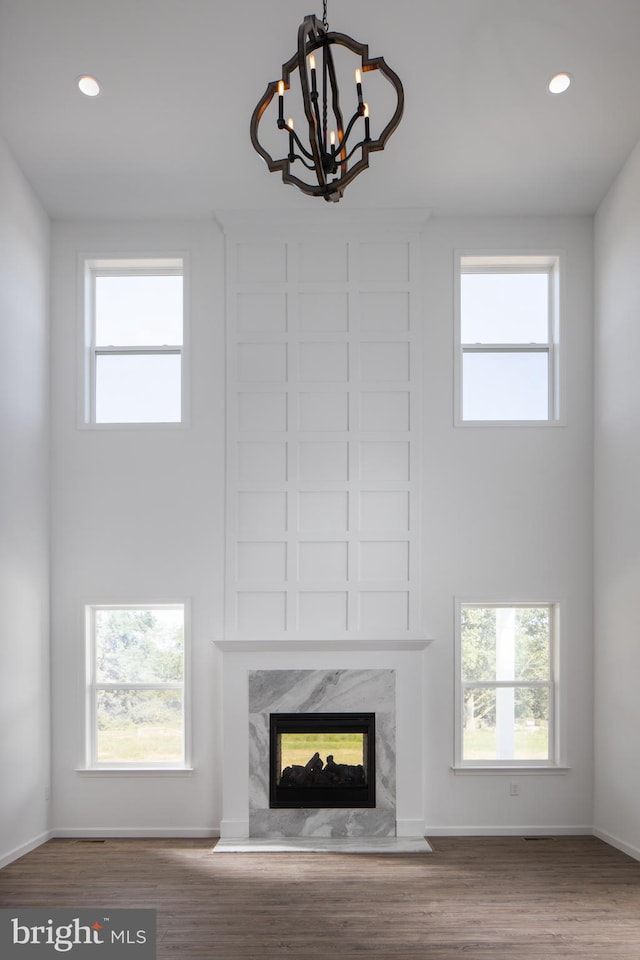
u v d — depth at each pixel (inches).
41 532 259.3
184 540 265.4
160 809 259.1
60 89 228.8
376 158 249.4
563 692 264.2
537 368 275.3
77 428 268.2
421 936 183.3
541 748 266.7
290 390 267.6
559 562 267.1
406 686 257.3
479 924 190.1
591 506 268.7
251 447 266.8
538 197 265.3
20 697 241.4
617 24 212.4
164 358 274.8
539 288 277.4
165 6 207.5
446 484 267.4
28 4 206.5
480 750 265.6
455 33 214.1
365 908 199.0
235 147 247.8
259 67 223.8
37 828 249.8
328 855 238.2
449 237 272.4
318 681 256.7
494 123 239.5
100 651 267.9
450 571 265.6
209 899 204.1
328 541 264.4
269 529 264.7
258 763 254.5
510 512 267.6
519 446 269.0
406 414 267.9
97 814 259.4
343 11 208.4
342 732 256.1
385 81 226.1
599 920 192.9
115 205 266.7
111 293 277.1
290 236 270.4
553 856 238.7
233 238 270.2
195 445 267.6
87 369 272.5
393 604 263.0
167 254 271.4
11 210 243.8
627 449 246.1
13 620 238.4
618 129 241.3
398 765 255.6
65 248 272.7
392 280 270.1
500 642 268.2
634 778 238.2
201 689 262.1
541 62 222.2
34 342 257.6
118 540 266.2
